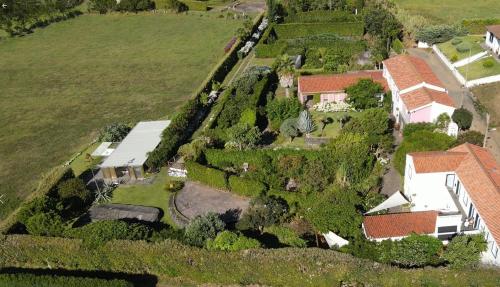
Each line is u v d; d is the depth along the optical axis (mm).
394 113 72062
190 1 144000
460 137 58219
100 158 66312
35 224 48406
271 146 65938
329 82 76875
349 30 109688
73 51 116375
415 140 57281
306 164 56625
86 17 146000
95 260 45094
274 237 46594
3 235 47812
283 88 84250
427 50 96188
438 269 38188
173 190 57719
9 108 86188
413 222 44875
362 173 54156
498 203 41688
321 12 118125
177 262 42750
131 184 60250
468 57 84438
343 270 39250
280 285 41031
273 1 115812
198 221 46781
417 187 48500
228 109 70438
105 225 46781
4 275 43062
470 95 75312
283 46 99875
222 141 65688
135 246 44125
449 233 44656
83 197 55938
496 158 58031
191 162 59000
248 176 56469
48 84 96188
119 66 103500
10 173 65125
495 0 125438
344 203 46875
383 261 41250
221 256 41938
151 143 65125
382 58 89562
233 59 99188
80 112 82250
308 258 40469
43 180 59000
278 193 51688
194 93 81188
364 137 58562
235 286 41875
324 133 67812
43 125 78500
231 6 146750
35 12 141875
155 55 108688
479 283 37469
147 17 141750
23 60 112188
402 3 129875
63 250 45719
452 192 48312
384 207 49344
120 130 71125
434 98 64000
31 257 46844
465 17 112438
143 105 82688
